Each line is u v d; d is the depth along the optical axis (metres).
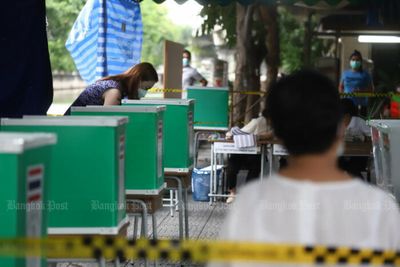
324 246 4.36
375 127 11.84
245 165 19.34
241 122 28.28
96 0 18.94
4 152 5.77
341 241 4.37
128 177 10.55
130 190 10.55
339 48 39.47
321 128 4.48
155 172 10.55
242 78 29.75
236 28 32.22
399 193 10.55
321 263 4.34
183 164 13.16
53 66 55.41
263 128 18.59
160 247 5.08
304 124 4.48
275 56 33.25
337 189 4.44
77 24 19.33
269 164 18.00
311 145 4.50
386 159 10.99
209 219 17.23
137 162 10.52
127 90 13.77
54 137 6.30
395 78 29.52
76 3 43.34
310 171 4.53
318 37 42.38
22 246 5.27
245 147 18.25
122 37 19.30
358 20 34.03
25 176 5.89
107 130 8.15
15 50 11.74
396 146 10.58
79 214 8.22
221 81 33.88
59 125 8.10
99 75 18.78
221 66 34.31
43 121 8.08
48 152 6.35
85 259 7.89
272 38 33.16
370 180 17.67
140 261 12.29
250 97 29.88
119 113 10.57
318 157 4.54
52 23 44.03
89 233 8.22
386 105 25.52
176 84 24.41
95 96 13.46
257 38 32.94
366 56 37.75
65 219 8.22
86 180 8.19
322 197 4.42
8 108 11.68
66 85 58.31
